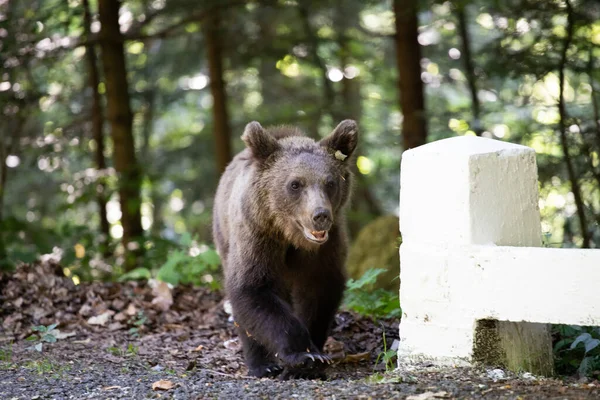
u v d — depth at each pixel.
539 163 12.14
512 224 6.25
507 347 6.14
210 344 8.60
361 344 8.29
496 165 6.12
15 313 9.27
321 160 7.22
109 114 16.33
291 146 7.45
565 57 12.06
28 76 16.30
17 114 16.05
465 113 15.23
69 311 9.56
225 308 9.59
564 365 7.00
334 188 7.18
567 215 12.52
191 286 10.99
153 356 7.90
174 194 24.94
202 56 21.98
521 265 5.79
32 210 21.83
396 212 25.17
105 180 16.05
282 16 21.48
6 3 15.83
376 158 25.05
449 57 20.39
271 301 7.06
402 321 6.40
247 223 7.27
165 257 14.10
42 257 13.27
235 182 7.89
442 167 6.10
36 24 15.18
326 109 21.80
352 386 5.81
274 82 25.45
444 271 6.13
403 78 15.84
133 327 9.21
